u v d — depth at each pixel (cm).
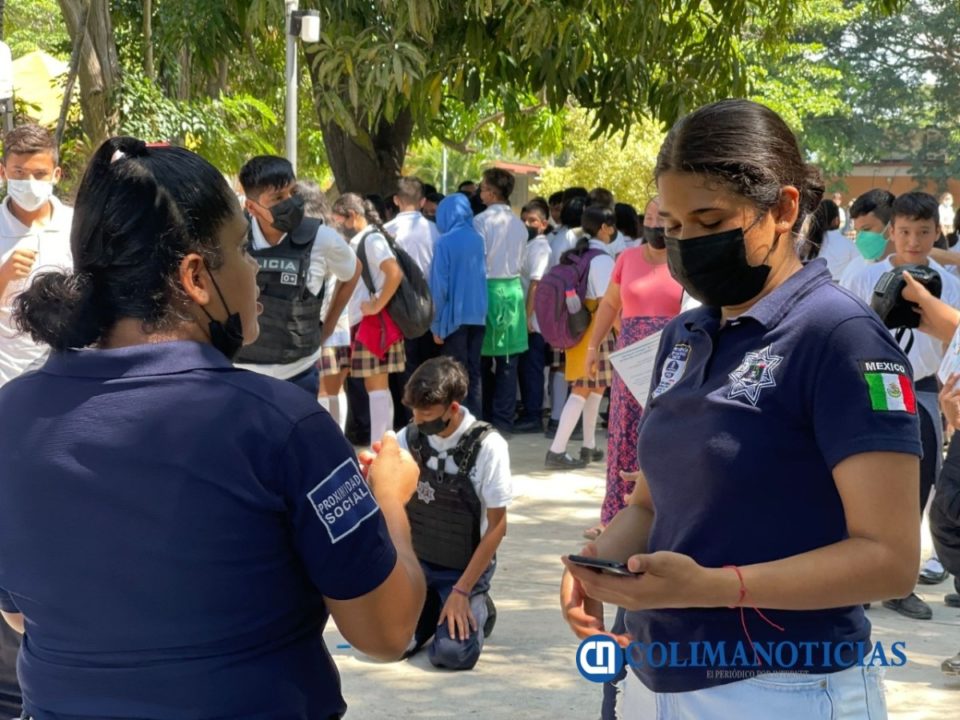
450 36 1000
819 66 3077
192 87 1415
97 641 177
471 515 473
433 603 481
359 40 916
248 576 175
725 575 189
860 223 637
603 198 1001
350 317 810
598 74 1074
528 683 459
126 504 173
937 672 473
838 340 196
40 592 180
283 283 519
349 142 1145
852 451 191
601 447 936
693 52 1127
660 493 214
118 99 1123
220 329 187
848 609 207
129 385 178
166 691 175
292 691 181
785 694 204
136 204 179
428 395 459
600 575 192
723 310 217
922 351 496
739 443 199
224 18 1098
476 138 1762
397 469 216
